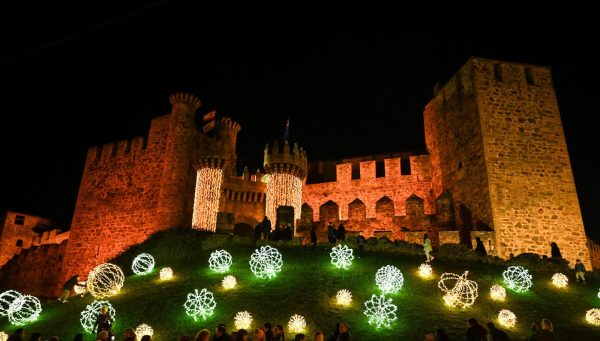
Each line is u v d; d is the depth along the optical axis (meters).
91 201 49.06
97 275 26.23
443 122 43.00
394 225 40.94
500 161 35.09
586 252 33.06
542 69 38.97
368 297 21.92
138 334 19.36
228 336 14.45
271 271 25.14
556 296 22.83
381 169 50.34
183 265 29.59
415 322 19.45
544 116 37.06
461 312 20.53
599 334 18.86
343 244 29.17
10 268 55.56
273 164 39.47
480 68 38.38
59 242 58.44
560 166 35.47
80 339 15.70
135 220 45.25
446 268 25.78
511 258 28.64
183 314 21.44
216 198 39.78
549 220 33.62
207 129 52.62
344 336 14.48
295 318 19.12
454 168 39.88
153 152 47.28
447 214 38.66
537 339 14.62
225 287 23.83
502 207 33.66
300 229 37.84
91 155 51.69
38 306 25.78
